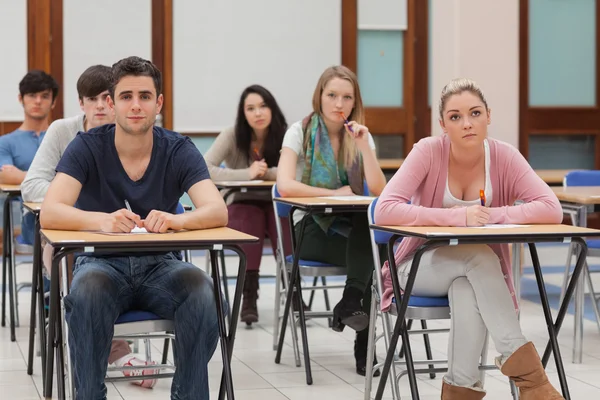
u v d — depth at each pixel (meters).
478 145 3.92
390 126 10.93
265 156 6.90
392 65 10.93
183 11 10.32
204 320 3.46
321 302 7.31
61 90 10.05
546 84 11.28
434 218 3.72
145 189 3.83
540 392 3.53
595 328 6.34
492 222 3.83
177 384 3.48
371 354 4.40
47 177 5.02
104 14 10.12
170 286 3.53
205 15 10.39
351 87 5.46
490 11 9.66
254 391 4.66
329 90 5.46
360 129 5.33
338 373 5.08
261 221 6.43
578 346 5.29
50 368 4.12
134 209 3.83
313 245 5.16
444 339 5.88
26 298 7.54
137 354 5.48
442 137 4.04
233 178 6.71
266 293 7.86
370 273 4.77
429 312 3.73
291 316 5.31
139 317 3.52
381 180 5.34
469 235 3.36
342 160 5.57
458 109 3.88
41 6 9.97
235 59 10.49
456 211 3.72
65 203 3.65
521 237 3.41
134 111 3.69
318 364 5.30
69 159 3.75
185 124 10.41
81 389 3.33
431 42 10.93
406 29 10.92
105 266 3.58
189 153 3.88
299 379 4.93
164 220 3.43
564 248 10.56
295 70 10.65
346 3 10.71
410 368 3.66
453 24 9.69
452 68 9.73
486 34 9.67
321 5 10.66
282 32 10.59
